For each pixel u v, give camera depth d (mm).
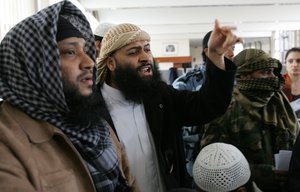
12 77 803
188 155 1687
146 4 5492
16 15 2545
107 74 1355
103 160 896
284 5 6254
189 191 1125
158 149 1288
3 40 833
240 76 1651
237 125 1581
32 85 805
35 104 800
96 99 989
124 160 1094
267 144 1583
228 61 1265
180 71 3498
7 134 712
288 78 2912
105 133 977
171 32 8859
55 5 856
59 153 795
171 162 1280
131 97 1294
